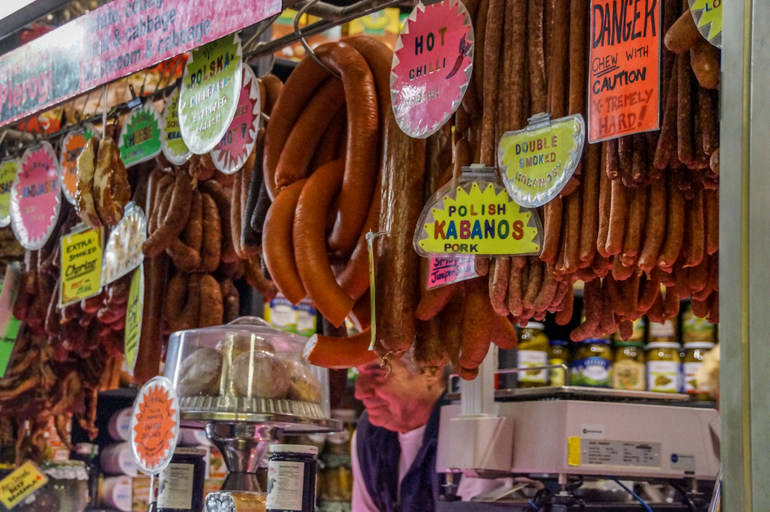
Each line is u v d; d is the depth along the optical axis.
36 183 2.79
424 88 1.68
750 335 1.01
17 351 3.15
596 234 1.51
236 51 1.89
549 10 1.59
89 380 3.21
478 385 2.55
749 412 1.00
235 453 2.03
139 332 2.46
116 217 2.33
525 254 1.57
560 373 3.16
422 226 1.65
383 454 3.29
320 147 2.02
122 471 3.65
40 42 2.18
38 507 3.38
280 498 1.91
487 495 2.59
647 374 3.20
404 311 1.75
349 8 1.95
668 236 1.46
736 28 1.06
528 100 1.59
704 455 2.48
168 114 2.44
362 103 1.87
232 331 2.04
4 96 2.29
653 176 1.43
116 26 1.95
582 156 1.53
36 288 3.08
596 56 1.44
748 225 1.03
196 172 2.46
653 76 1.37
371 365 3.09
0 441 3.41
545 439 2.38
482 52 1.68
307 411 2.00
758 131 1.03
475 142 1.71
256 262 2.71
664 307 1.80
